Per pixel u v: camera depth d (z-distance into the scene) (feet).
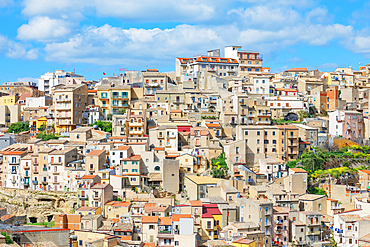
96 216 499.92
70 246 414.82
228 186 569.23
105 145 634.02
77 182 599.16
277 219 509.35
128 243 443.73
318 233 517.14
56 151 625.00
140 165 602.44
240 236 464.65
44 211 597.52
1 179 643.04
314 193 605.73
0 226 394.73
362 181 620.08
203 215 506.48
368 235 483.51
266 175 616.80
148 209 509.76
